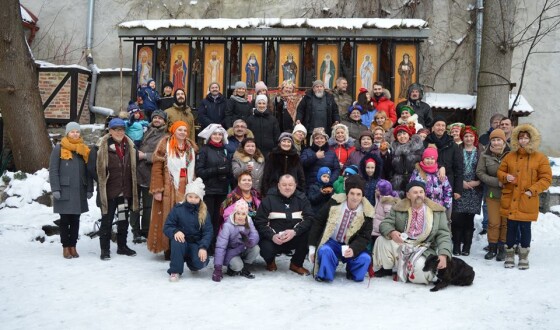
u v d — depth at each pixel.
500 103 11.17
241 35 10.98
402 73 11.01
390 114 9.69
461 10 13.22
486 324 4.55
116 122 7.00
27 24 13.66
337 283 5.94
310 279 6.07
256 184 7.25
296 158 7.11
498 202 7.39
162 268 6.41
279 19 11.03
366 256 5.97
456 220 7.62
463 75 13.19
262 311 4.81
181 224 6.01
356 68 11.14
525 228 6.73
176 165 6.90
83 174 7.02
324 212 6.14
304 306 4.99
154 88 10.74
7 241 7.94
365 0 13.12
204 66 11.45
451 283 5.90
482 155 7.56
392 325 4.48
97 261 6.70
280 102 9.79
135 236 8.04
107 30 13.88
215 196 7.20
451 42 13.21
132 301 5.03
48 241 8.23
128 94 13.42
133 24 11.28
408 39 10.96
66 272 6.04
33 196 9.76
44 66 12.77
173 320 4.52
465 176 7.74
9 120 10.67
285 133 7.14
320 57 11.19
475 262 7.20
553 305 5.12
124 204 7.04
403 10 13.11
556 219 9.35
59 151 6.87
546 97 13.12
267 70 11.59
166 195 6.85
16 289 5.32
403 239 6.05
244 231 6.06
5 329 4.27
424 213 6.07
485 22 11.35
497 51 11.17
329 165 7.43
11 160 11.74
